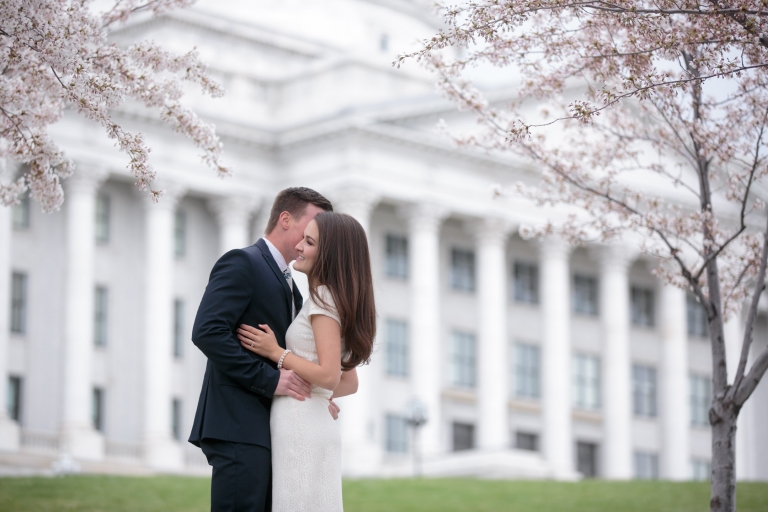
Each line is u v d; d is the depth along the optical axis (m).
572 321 73.00
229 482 10.65
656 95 16.56
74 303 58.47
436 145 64.62
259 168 64.88
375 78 66.62
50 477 37.62
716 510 15.52
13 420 58.44
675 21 15.89
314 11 85.19
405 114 63.66
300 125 64.31
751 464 79.56
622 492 38.31
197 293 64.06
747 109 17.00
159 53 15.88
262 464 10.71
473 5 14.36
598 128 18.70
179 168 61.62
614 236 18.97
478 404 66.56
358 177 62.81
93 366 60.75
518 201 67.50
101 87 14.34
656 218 17.77
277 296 11.07
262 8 83.19
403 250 67.31
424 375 63.88
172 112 15.77
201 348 10.73
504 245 69.38
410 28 89.38
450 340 68.56
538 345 71.50
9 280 57.31
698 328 78.94
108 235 61.69
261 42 75.88
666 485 40.47
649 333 76.06
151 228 61.09
